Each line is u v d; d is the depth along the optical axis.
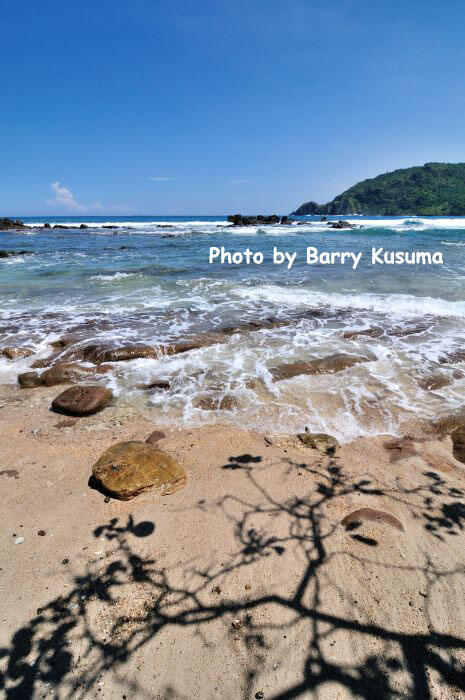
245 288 12.52
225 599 2.64
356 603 2.61
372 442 4.54
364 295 11.35
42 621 2.49
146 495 3.62
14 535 3.18
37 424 4.96
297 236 34.47
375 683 2.18
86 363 6.88
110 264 18.64
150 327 8.63
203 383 6.07
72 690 2.15
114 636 2.41
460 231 36.09
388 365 6.64
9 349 7.14
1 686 2.16
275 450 4.37
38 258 21.31
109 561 2.93
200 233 40.41
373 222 56.38
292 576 2.81
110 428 4.87
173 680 2.20
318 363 6.59
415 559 2.93
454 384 5.97
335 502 3.54
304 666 2.26
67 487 3.74
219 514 3.40
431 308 9.88
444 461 4.16
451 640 2.38
